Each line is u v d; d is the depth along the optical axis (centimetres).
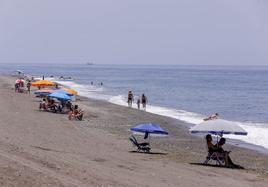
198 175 2120
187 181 1933
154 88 11900
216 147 2481
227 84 15100
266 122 5288
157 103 7762
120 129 3950
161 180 1883
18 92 7238
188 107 7169
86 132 3575
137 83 14338
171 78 19150
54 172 1672
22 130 3133
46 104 4875
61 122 4044
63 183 1504
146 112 5722
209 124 2448
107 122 4394
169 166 2306
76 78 16900
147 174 1989
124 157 2470
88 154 2388
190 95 9900
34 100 5966
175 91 11031
